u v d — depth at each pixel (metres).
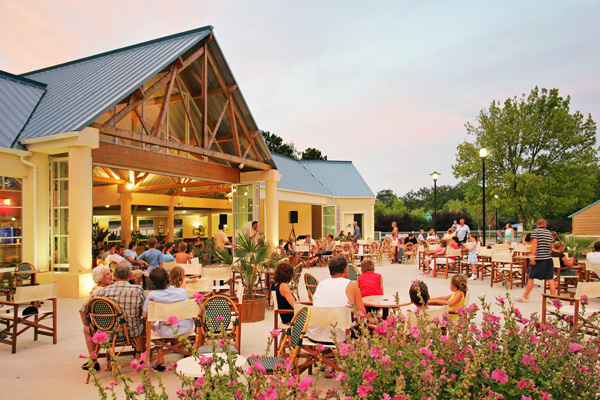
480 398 2.38
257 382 2.35
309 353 3.96
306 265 15.33
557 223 35.81
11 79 11.47
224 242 11.93
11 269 9.01
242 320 6.61
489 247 13.30
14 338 5.14
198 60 12.58
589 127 27.61
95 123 8.94
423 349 2.53
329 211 23.05
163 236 20.70
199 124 13.53
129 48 13.09
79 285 8.66
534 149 28.50
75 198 8.73
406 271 13.79
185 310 4.19
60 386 4.06
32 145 9.16
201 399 2.18
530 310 7.13
